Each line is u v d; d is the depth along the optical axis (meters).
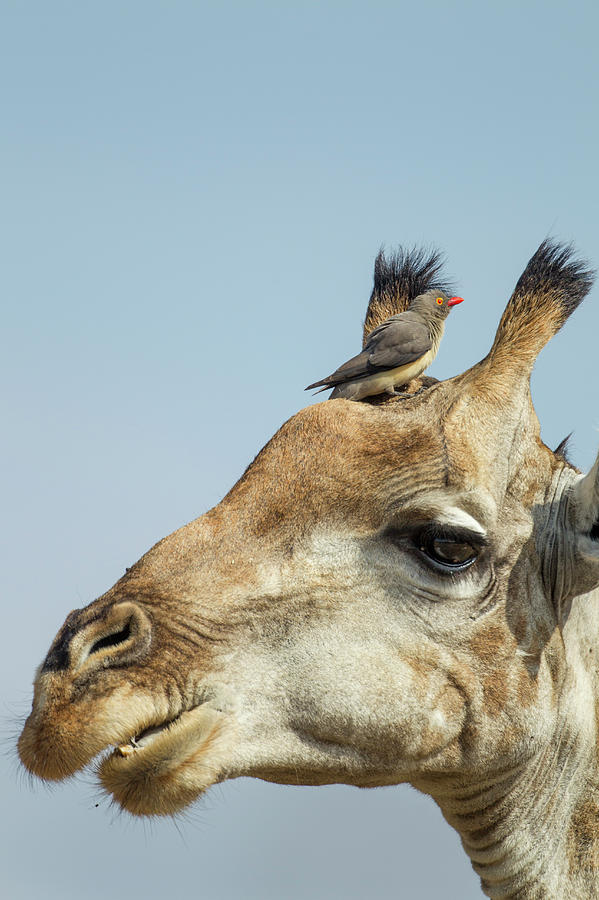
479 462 15.61
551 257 17.05
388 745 15.09
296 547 15.12
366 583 15.19
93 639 13.83
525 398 16.56
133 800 13.87
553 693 16.08
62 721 13.38
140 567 14.90
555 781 16.33
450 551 15.36
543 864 16.30
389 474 15.30
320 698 14.75
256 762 14.50
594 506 15.78
